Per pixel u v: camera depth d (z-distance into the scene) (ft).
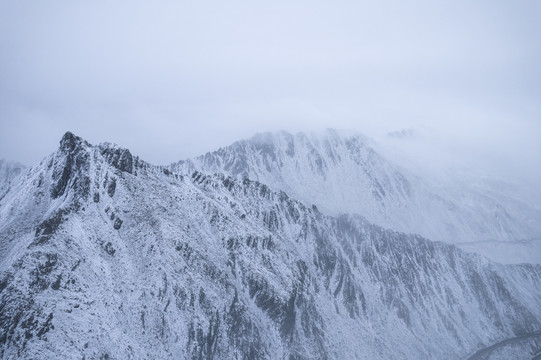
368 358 527.40
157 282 410.72
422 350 586.04
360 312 585.63
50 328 318.65
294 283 521.24
